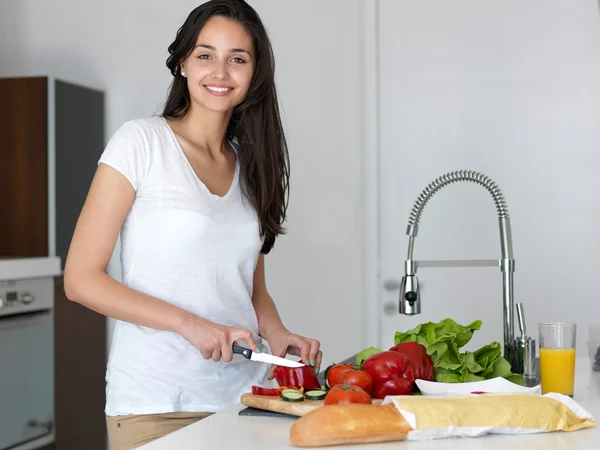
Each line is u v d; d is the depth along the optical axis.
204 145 1.88
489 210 3.44
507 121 3.43
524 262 3.41
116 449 1.79
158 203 1.76
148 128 1.79
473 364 1.74
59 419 3.44
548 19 3.37
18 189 3.48
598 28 3.32
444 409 1.30
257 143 1.94
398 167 3.54
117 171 1.72
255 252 1.92
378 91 3.55
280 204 2.00
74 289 1.69
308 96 3.58
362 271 3.55
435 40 3.49
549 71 3.38
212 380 1.80
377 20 3.54
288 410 1.46
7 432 3.16
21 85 3.46
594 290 3.35
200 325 1.64
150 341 1.76
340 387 1.42
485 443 1.28
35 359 3.30
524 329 2.03
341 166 3.55
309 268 3.59
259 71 1.91
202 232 1.78
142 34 3.74
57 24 3.84
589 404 1.68
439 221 3.50
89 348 3.63
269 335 1.97
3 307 3.10
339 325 3.57
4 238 3.50
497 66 3.43
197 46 1.83
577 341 3.36
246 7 1.87
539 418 1.34
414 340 1.78
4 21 3.90
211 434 1.36
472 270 3.46
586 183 3.35
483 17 3.44
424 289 3.51
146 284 1.77
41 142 3.45
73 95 3.57
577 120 3.36
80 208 3.63
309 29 3.57
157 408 1.75
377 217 3.55
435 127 3.50
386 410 1.29
